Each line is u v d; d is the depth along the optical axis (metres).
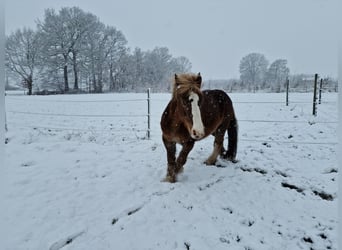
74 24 38.12
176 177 4.04
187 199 3.48
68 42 37.97
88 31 39.31
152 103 15.31
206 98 4.16
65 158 4.96
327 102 12.62
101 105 14.52
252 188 3.85
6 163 4.63
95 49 40.00
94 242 2.68
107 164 4.70
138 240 2.73
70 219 3.04
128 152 5.39
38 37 36.56
